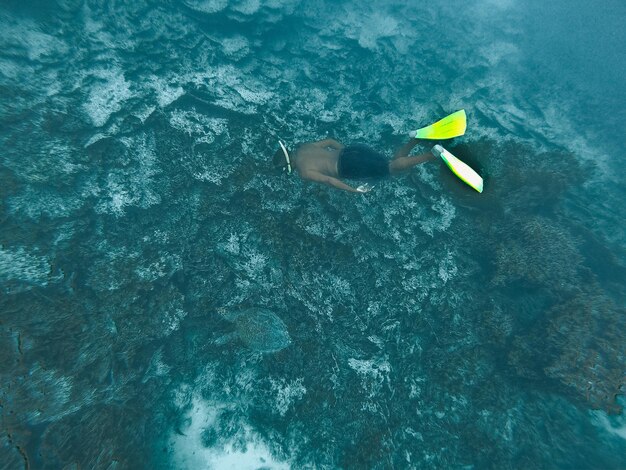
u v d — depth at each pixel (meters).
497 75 6.02
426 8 6.23
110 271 4.02
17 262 3.75
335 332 4.25
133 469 3.42
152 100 4.86
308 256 4.41
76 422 3.36
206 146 4.74
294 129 5.01
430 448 3.85
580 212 5.25
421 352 4.31
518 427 3.97
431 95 5.65
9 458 2.97
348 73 5.63
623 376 3.88
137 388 3.80
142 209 4.42
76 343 3.61
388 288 4.47
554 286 4.39
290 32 5.74
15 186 4.03
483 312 4.41
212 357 4.11
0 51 4.57
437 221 4.78
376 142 5.13
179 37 5.30
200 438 3.82
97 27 5.04
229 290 4.28
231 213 4.52
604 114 5.90
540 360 4.05
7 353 3.29
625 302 4.55
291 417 3.94
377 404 3.98
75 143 4.45
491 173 4.66
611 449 3.89
